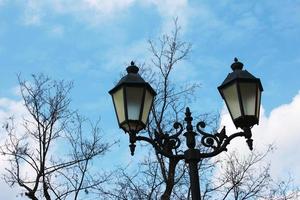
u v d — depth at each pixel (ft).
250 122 19.22
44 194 42.45
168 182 40.06
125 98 19.30
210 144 19.84
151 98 19.97
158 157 42.80
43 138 45.24
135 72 20.36
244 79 19.44
